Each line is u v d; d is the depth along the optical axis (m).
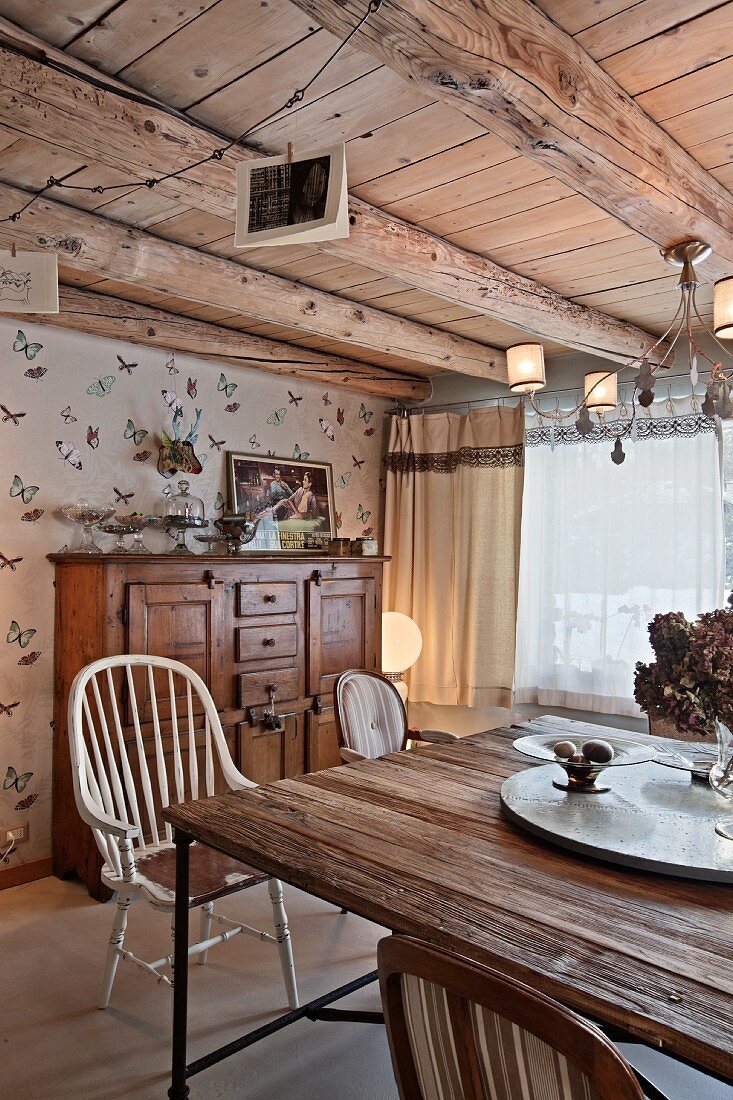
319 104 1.87
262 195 1.62
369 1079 2.05
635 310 3.46
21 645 3.29
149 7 1.54
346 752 2.63
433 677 4.66
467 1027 0.91
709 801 1.88
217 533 4.00
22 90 1.58
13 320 3.24
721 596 3.62
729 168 2.17
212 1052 2.07
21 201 2.32
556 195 2.35
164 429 3.78
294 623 3.82
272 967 2.60
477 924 1.27
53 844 3.38
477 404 4.64
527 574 4.30
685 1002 1.04
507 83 1.45
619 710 3.93
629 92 1.80
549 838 1.64
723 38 1.60
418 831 1.72
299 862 1.53
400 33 1.29
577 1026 0.78
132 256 2.61
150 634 3.23
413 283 2.64
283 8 1.53
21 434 3.29
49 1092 1.96
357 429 4.80
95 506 3.53
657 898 1.39
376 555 4.35
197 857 2.37
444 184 2.28
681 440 3.75
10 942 2.76
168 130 1.83
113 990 2.45
